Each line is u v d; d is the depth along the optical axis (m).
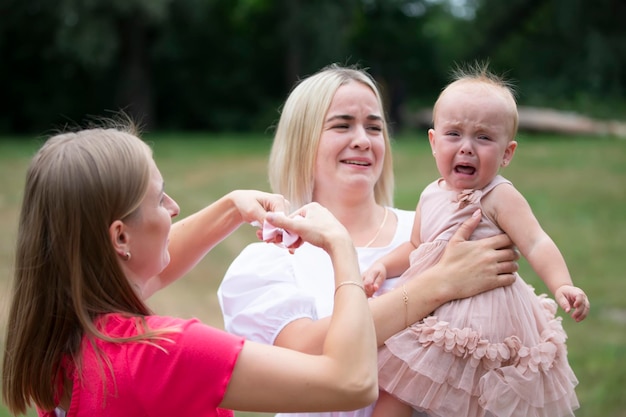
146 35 26.14
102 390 1.70
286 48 26.83
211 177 14.18
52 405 1.81
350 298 1.81
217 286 7.52
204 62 27.83
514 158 15.08
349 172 2.58
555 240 8.92
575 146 16.91
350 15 26.36
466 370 2.18
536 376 2.19
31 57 26.05
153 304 6.88
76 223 1.76
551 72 27.05
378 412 2.28
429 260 2.38
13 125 26.34
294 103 2.68
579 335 5.97
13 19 24.62
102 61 22.50
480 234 2.36
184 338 1.73
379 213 2.75
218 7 26.98
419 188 11.94
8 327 1.86
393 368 2.22
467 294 2.24
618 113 22.84
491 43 29.23
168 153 17.97
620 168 13.66
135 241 1.84
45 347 1.80
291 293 2.29
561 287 2.18
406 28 29.98
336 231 1.92
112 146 1.82
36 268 1.80
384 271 2.47
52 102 26.27
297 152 2.63
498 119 2.36
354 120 2.60
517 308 2.28
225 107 28.05
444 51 29.94
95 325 1.77
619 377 5.05
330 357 1.73
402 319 2.22
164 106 27.92
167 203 2.03
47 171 1.79
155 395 1.69
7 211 10.79
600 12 26.08
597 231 9.34
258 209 2.20
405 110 26.39
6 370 1.85
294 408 1.72
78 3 22.02
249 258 2.50
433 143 2.50
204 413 1.71
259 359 1.72
